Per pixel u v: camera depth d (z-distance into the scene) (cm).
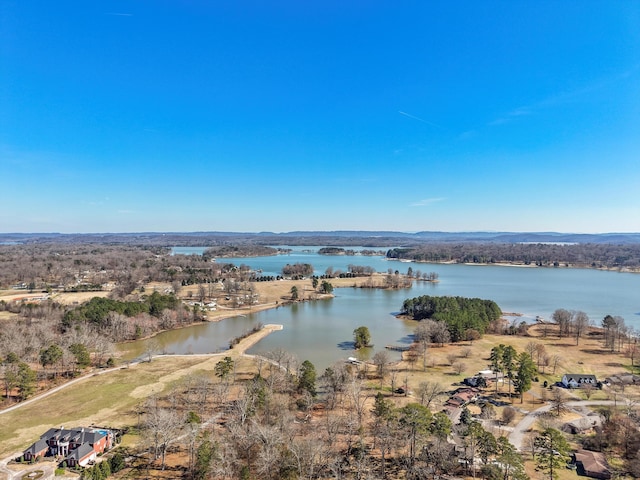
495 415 9644
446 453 7362
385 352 14250
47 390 11150
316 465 7156
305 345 16150
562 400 10488
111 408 10000
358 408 9169
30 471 7200
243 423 8169
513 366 11688
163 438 7675
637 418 9169
